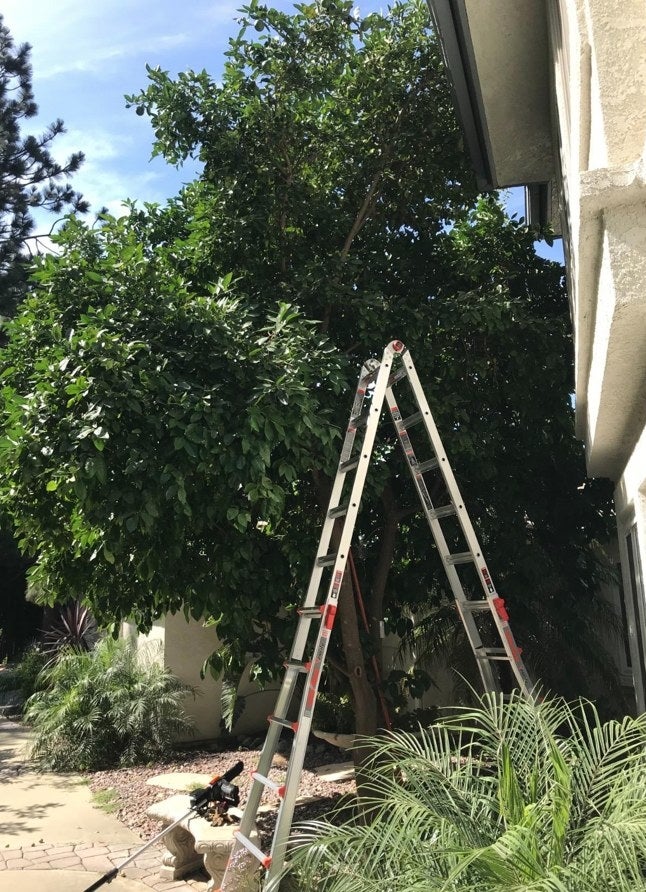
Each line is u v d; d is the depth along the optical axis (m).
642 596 4.24
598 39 2.50
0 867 5.82
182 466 4.61
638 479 3.76
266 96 6.27
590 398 3.92
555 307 7.00
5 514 5.77
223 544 5.62
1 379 5.54
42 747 9.50
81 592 6.32
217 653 7.09
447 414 6.23
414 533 6.80
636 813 2.46
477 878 2.43
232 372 4.93
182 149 6.39
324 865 2.91
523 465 7.00
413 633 8.07
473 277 6.81
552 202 7.25
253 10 6.07
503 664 7.53
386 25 6.76
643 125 2.45
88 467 4.21
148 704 9.60
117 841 6.48
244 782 8.35
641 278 2.40
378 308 6.09
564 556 7.04
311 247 6.75
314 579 4.71
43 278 5.54
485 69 5.21
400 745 3.28
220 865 4.92
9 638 18.91
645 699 4.56
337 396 5.86
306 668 4.44
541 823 2.67
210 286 5.64
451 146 6.74
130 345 4.53
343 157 6.85
